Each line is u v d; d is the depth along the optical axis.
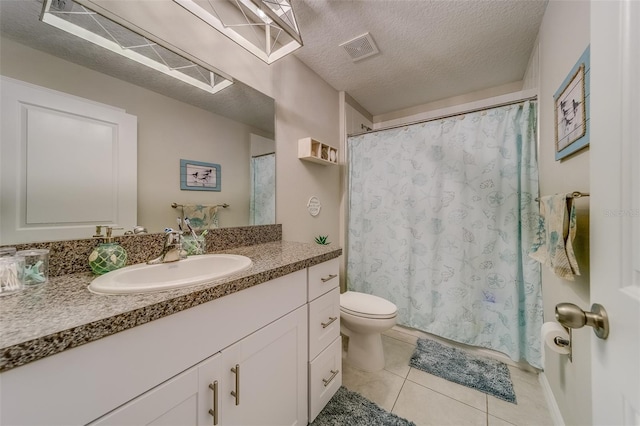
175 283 0.71
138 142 1.06
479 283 1.74
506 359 1.65
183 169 1.21
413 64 1.94
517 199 1.61
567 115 1.02
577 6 0.95
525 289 1.55
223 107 1.38
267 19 1.16
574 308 0.50
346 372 1.56
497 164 1.68
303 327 1.10
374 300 1.70
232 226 1.43
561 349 1.00
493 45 1.71
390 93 2.41
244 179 1.50
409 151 2.03
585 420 0.89
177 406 0.65
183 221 1.21
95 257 0.86
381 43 1.70
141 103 1.07
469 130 1.78
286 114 1.78
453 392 1.38
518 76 2.10
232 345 0.79
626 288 0.41
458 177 1.81
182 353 0.66
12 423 0.43
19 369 0.44
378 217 2.19
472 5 1.38
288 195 1.81
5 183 0.76
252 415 0.86
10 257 0.70
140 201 1.06
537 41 1.59
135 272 0.89
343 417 1.19
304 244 1.56
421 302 1.96
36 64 0.82
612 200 0.45
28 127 0.80
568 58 1.05
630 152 0.41
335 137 2.33
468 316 1.76
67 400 0.49
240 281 0.79
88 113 0.92
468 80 2.16
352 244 2.34
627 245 0.41
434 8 1.40
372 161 2.23
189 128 1.23
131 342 0.57
